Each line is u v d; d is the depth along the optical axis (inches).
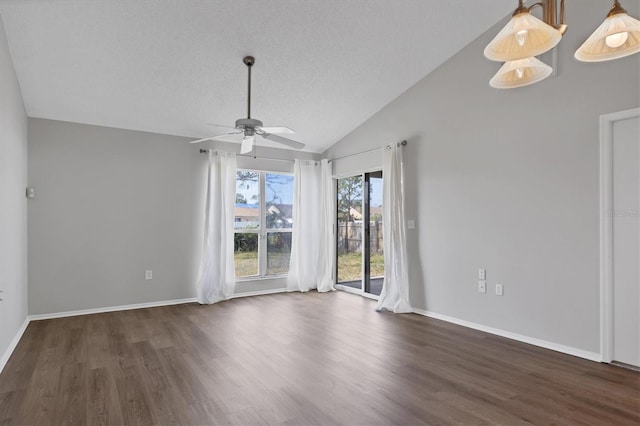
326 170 246.7
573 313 128.2
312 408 92.4
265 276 238.2
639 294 115.3
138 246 197.5
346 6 131.6
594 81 123.3
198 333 152.7
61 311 178.2
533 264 139.3
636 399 96.6
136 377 110.1
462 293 164.9
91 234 185.6
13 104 137.9
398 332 154.3
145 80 158.1
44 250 174.7
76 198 182.4
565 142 130.5
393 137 199.9
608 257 119.9
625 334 118.2
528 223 141.0
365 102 199.0
